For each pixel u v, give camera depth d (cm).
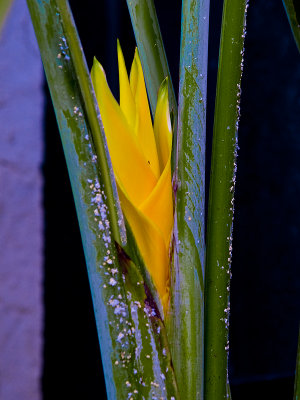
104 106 68
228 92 67
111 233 65
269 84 190
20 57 191
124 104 70
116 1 177
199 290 67
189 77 67
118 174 68
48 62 64
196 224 67
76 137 64
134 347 65
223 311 68
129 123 70
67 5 64
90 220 64
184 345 67
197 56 67
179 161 68
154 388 65
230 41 67
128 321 65
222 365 68
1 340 191
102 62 177
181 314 67
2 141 191
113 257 65
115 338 65
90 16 177
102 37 177
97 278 65
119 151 68
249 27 189
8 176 191
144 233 67
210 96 181
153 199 68
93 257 65
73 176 64
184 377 67
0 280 190
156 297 66
